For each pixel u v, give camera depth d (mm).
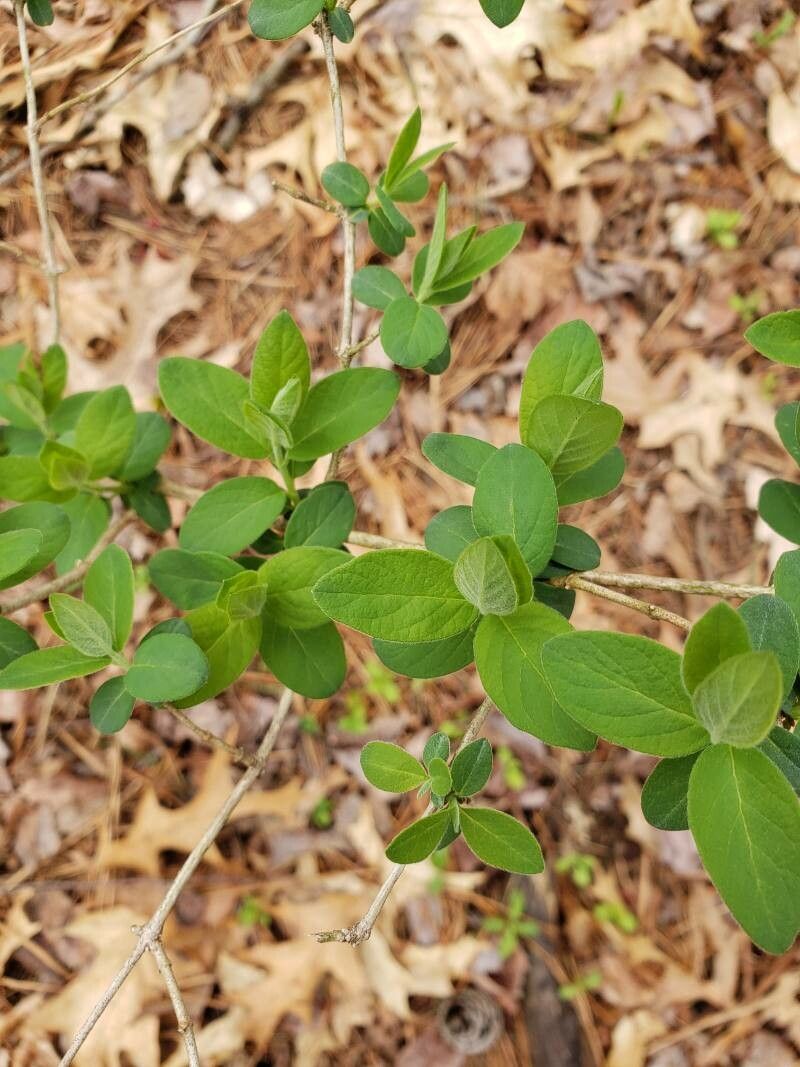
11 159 2916
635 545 3186
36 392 1604
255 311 3186
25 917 2736
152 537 2930
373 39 3348
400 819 3021
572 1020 2844
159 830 2836
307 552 1046
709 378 3316
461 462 1052
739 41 3568
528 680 856
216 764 2918
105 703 1054
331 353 3156
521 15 3445
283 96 3236
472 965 2869
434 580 830
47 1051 2627
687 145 3510
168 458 3018
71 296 3059
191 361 1121
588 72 3494
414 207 3309
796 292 3393
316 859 2934
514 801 3012
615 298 3365
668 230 3447
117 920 2756
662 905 2992
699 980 2916
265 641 1147
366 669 3021
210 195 3221
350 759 3000
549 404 865
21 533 1021
